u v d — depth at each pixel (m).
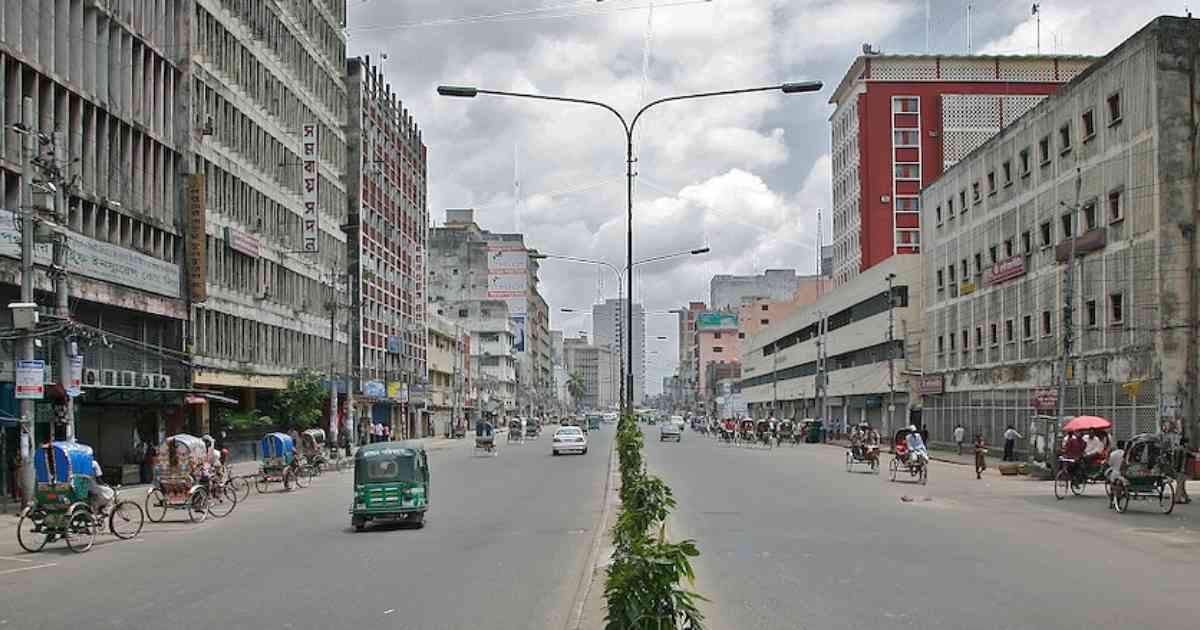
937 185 59.38
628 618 5.47
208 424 41.03
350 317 63.53
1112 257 37.28
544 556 15.74
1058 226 42.25
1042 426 37.31
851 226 88.00
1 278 26.41
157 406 35.25
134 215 34.75
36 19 29.17
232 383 43.56
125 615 11.39
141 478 33.91
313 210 54.62
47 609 11.88
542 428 134.38
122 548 18.11
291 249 52.53
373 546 17.52
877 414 72.62
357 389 66.12
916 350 64.25
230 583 13.59
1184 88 34.25
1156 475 22.09
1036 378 44.22
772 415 98.12
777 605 11.34
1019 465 36.78
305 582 13.53
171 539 19.44
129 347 34.69
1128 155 36.28
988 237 50.72
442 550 16.73
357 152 69.38
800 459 47.22
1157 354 33.94
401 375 81.50
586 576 13.36
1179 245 33.84
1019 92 82.94
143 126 35.81
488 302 131.25
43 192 24.14
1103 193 38.16
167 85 38.12
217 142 42.53
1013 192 47.31
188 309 38.34
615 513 21.08
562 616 10.95
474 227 141.88
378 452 20.52
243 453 47.00
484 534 18.95
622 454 22.80
